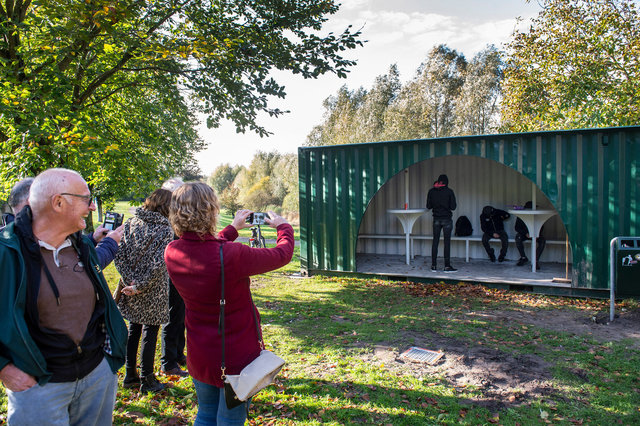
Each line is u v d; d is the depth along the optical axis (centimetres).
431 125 4134
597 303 622
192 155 1736
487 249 902
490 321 546
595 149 645
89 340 191
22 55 580
